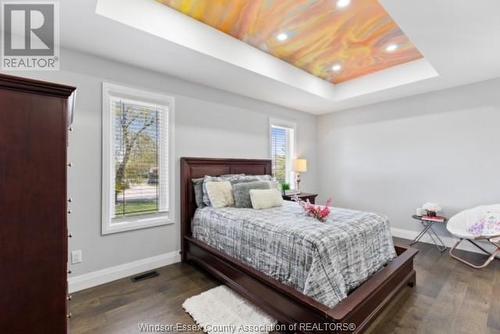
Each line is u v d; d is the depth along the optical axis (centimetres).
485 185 333
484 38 228
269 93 382
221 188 302
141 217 290
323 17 244
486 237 276
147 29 214
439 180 372
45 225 102
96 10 187
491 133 328
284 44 297
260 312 199
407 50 311
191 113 330
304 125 507
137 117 289
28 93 99
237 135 386
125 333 179
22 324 97
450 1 180
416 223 397
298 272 178
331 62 345
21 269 97
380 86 374
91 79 252
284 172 479
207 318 192
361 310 171
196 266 297
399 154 413
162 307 211
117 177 274
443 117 367
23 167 98
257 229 217
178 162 316
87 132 248
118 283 254
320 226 203
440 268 286
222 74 307
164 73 302
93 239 251
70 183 238
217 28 263
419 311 202
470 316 195
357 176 470
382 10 233
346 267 186
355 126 472
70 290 236
